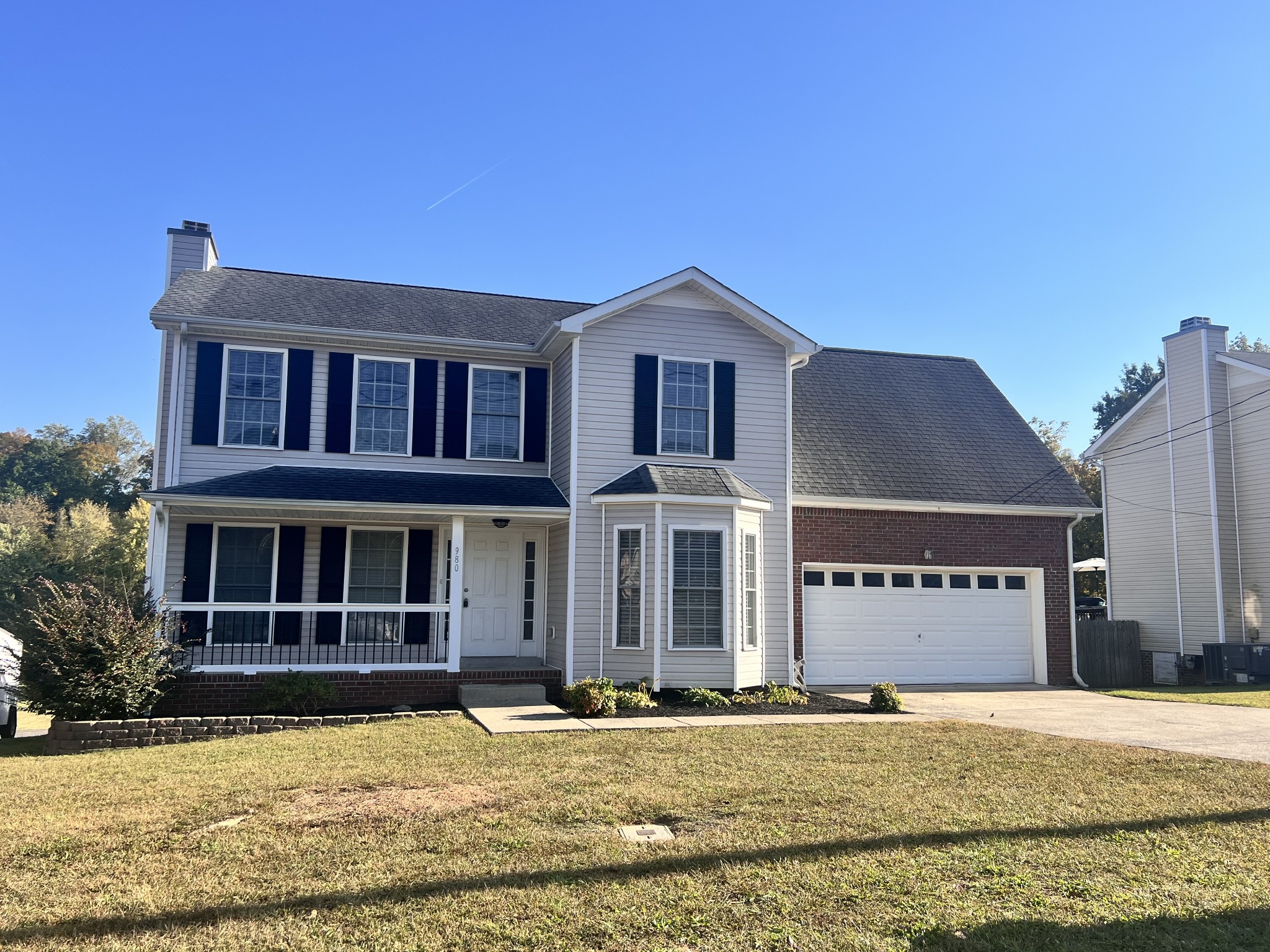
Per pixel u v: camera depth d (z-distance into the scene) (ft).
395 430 55.16
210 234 61.16
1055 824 24.11
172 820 24.62
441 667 49.01
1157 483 83.87
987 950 16.63
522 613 56.54
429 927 17.54
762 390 57.11
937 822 24.26
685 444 55.11
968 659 62.23
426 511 49.34
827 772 30.45
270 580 52.65
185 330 51.88
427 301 62.54
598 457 53.21
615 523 51.72
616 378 54.29
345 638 53.26
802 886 19.54
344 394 54.49
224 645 51.11
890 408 70.85
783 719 42.75
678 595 50.34
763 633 54.39
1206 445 78.79
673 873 20.34
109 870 20.68
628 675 50.03
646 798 26.58
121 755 35.58
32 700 41.60
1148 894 19.21
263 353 53.52
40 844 22.50
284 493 48.01
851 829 23.58
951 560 62.03
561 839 22.76
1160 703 52.90
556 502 52.75
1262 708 50.57
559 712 44.42
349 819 24.49
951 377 77.36
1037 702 53.26
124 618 42.47
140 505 169.07
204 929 17.48
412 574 54.70
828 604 59.67
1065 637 63.52
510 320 61.36
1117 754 33.81
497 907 18.44
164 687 44.21
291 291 59.26
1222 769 31.19
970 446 68.33
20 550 127.54
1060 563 64.28
